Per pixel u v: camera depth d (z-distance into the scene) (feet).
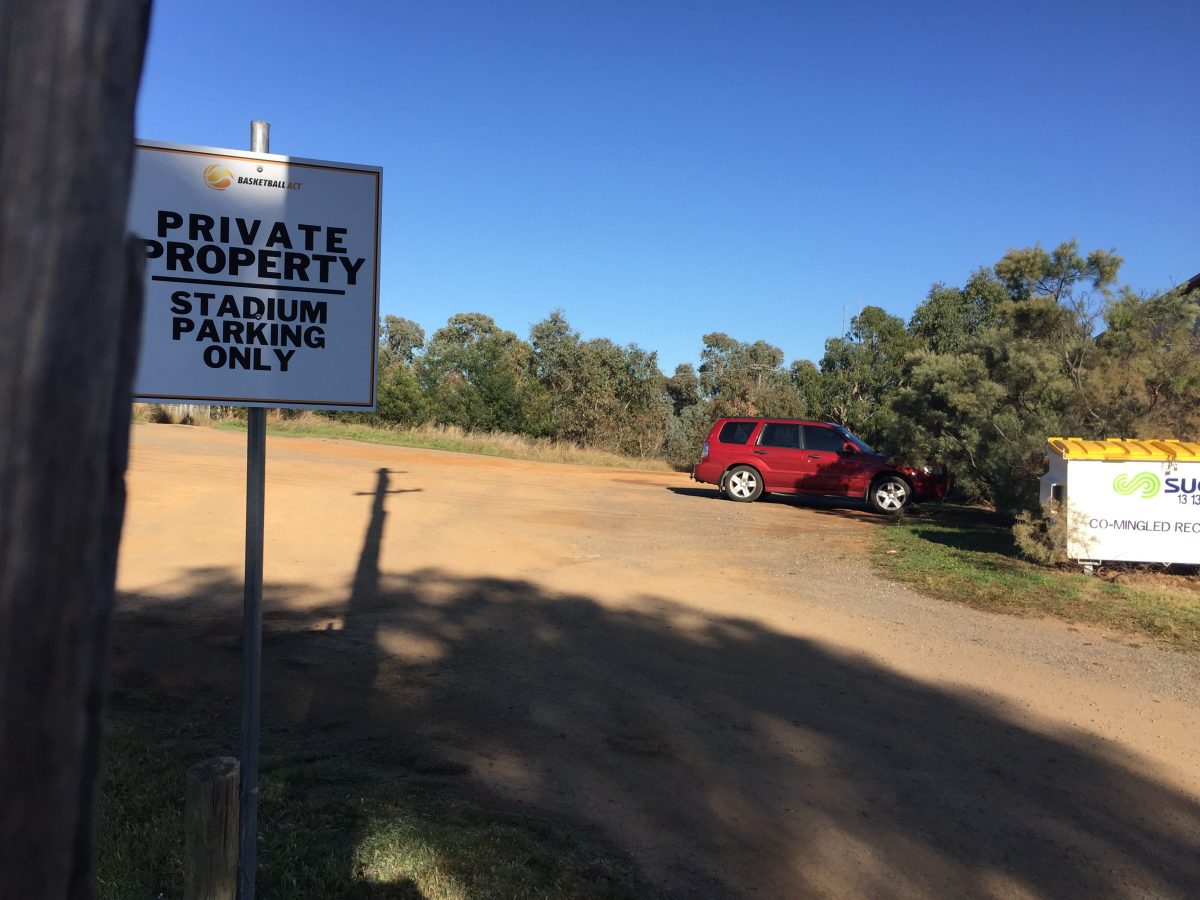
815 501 56.59
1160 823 13.66
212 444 65.51
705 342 173.37
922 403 49.73
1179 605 26.50
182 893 10.25
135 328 2.98
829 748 16.07
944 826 13.34
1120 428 39.01
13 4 2.68
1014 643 22.86
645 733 16.46
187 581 26.40
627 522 41.91
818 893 11.43
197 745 14.62
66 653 2.79
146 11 2.90
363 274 9.00
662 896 11.07
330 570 28.96
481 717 16.92
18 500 2.67
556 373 127.13
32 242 2.67
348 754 14.83
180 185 8.41
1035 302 42.37
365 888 10.52
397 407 111.65
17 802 2.75
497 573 29.71
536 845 11.85
